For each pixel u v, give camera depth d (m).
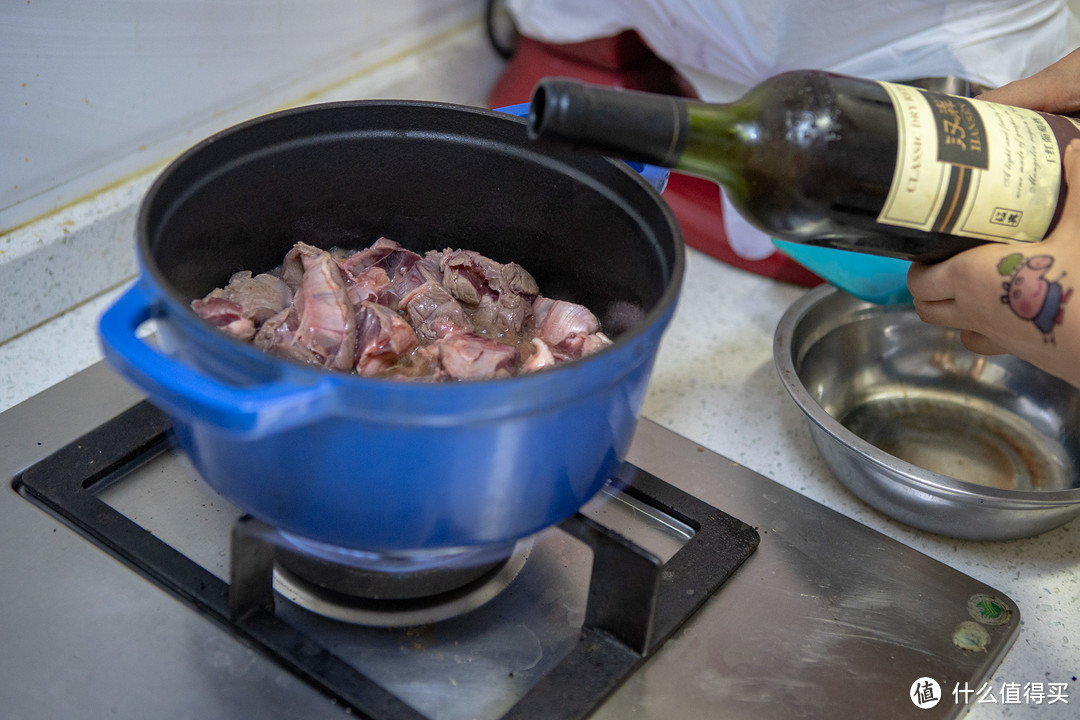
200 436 0.60
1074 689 0.74
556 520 0.64
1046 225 0.67
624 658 0.69
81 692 0.65
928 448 0.95
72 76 0.97
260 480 0.59
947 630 0.75
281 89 1.20
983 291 0.69
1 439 0.83
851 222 0.67
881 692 0.70
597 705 0.67
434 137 0.80
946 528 0.82
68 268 1.02
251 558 0.66
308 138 0.77
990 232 0.67
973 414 1.00
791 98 0.65
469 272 0.84
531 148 0.78
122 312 0.55
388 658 0.70
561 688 0.67
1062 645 0.77
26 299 0.99
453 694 0.68
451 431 0.53
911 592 0.78
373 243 0.86
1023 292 0.67
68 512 0.76
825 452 0.87
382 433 0.53
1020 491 0.76
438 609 0.74
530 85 1.29
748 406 1.00
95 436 0.83
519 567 0.78
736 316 1.13
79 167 1.02
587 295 0.83
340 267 0.82
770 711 0.68
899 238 0.70
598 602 0.70
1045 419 0.97
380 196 0.83
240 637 0.69
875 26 1.02
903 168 0.63
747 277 1.20
